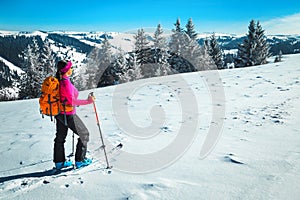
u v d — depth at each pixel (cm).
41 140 506
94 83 2416
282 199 238
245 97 825
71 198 263
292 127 490
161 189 271
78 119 350
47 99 333
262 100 761
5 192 283
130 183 290
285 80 1093
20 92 3284
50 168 359
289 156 345
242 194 252
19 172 350
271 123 525
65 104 333
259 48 3472
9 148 464
